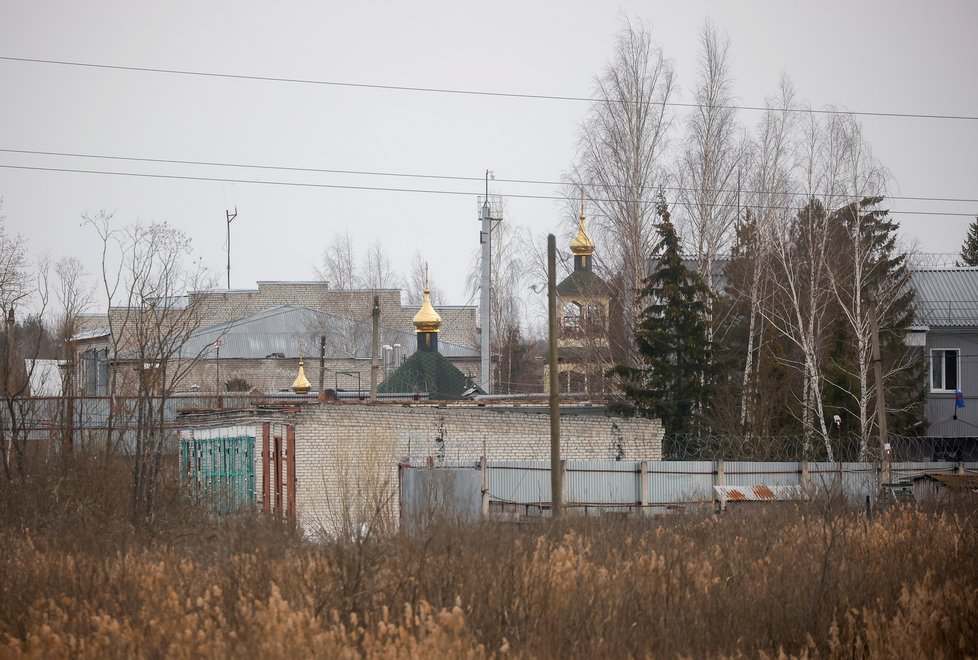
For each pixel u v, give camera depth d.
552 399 56.00
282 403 72.19
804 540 39.25
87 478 60.09
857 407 86.44
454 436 71.81
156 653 23.94
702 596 30.84
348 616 26.81
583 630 27.42
